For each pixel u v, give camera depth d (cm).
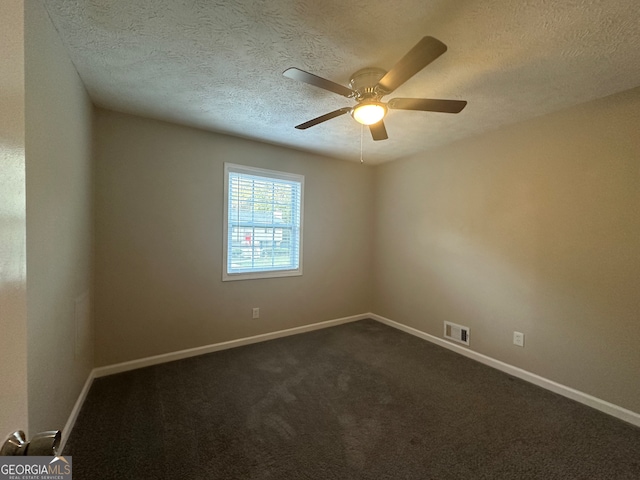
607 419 205
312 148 355
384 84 162
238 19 143
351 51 167
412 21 143
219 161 307
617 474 158
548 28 146
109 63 182
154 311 277
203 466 158
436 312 343
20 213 52
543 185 250
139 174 266
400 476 154
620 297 209
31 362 126
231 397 225
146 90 216
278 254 358
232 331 323
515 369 267
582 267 227
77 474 152
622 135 208
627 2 128
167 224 281
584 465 163
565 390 234
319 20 143
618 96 210
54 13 139
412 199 376
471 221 307
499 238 282
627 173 206
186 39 158
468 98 221
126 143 259
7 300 47
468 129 285
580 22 141
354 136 312
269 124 281
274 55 172
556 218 242
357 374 265
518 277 267
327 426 193
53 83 147
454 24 144
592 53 166
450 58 171
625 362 207
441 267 338
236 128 292
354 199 419
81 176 205
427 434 186
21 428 52
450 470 158
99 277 252
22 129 53
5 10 48
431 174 351
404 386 246
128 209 262
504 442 180
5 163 47
